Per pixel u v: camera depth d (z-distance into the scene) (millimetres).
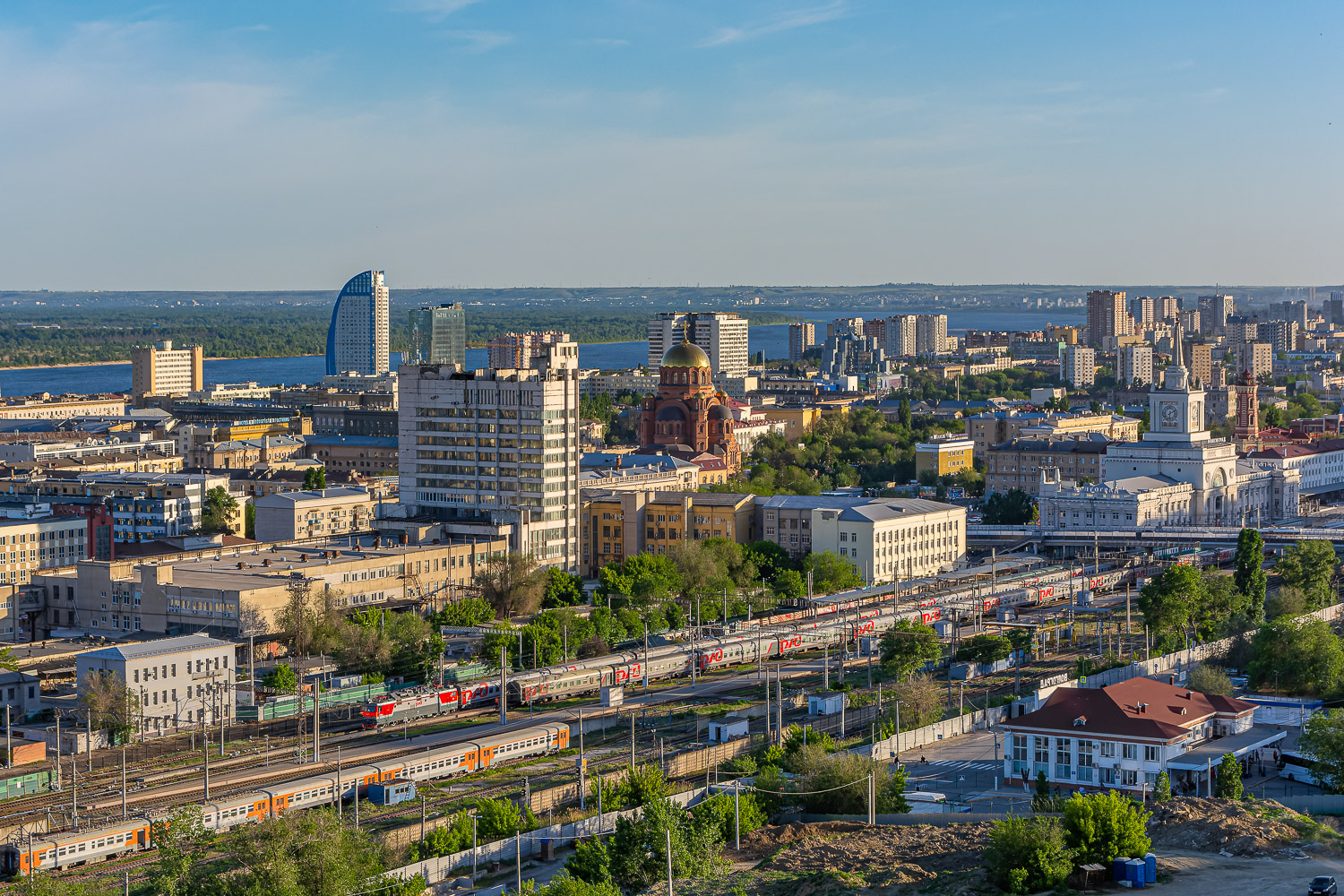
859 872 194375
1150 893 177625
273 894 196500
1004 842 184750
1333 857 189375
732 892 190125
